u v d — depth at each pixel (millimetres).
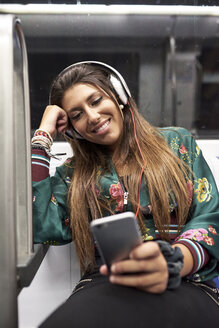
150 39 1604
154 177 949
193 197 991
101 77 987
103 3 1520
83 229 960
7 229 546
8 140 557
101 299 615
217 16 1605
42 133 1014
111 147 1107
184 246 781
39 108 1509
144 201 953
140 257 559
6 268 542
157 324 549
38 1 1485
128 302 595
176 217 966
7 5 1471
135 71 1599
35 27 1526
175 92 1642
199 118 1662
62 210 1033
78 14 1527
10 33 578
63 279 1085
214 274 824
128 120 1082
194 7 1571
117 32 1574
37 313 1071
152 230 938
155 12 1561
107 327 538
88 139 1025
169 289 662
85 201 999
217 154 1418
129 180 973
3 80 564
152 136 1065
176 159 1012
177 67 1658
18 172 711
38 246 815
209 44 1668
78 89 971
